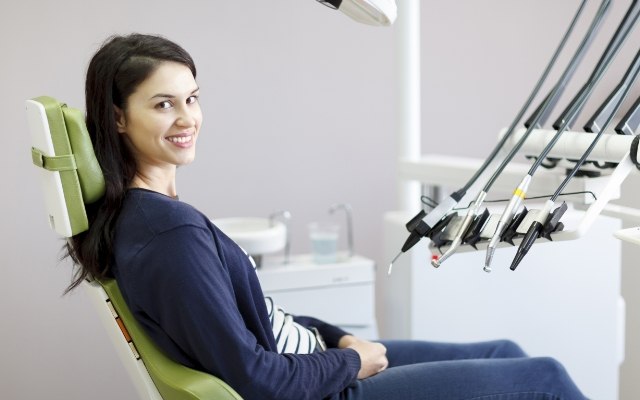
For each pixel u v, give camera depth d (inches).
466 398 63.6
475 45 155.3
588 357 109.7
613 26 163.6
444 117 155.4
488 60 156.6
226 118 140.6
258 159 143.4
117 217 61.6
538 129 74.1
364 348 70.0
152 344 60.5
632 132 65.9
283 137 144.4
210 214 141.7
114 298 61.4
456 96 155.6
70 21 130.0
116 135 62.4
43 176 61.6
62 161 59.6
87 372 135.2
